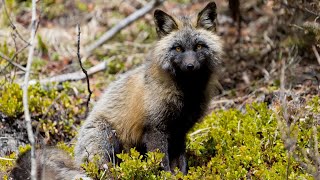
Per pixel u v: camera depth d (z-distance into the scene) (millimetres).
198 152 11703
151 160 9898
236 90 15375
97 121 11695
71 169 10484
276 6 15938
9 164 10969
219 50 11477
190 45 11125
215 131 11977
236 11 16922
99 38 19156
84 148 11375
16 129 13312
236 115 12867
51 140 13359
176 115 11156
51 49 18375
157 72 11148
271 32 16859
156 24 11570
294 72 14828
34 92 14445
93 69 16906
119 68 17453
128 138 11500
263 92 14469
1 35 18141
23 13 20312
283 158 10711
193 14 11992
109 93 11938
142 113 11141
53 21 20359
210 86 11570
